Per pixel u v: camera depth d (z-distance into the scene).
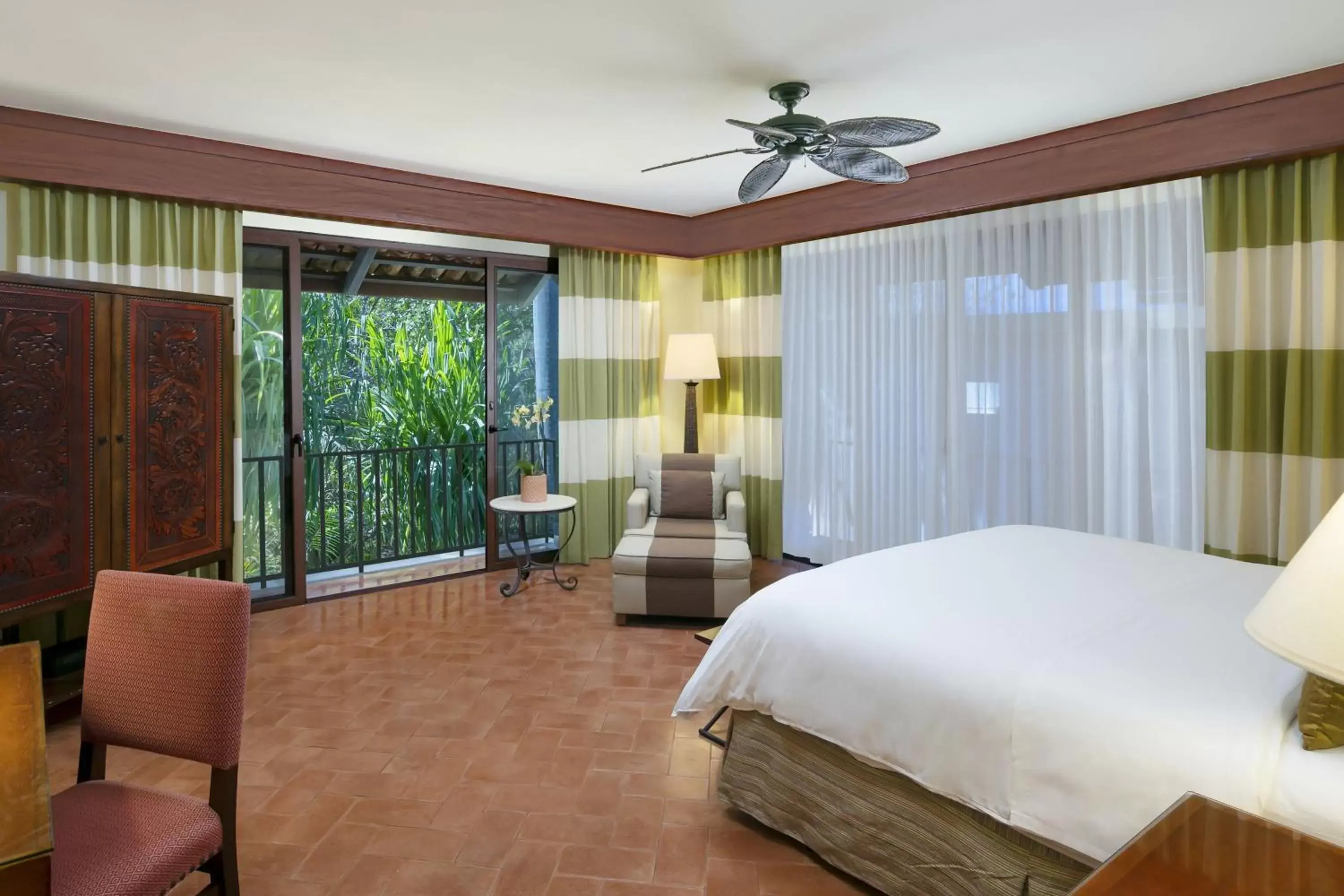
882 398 4.84
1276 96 3.08
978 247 4.33
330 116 3.40
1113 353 3.84
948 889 1.79
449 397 5.59
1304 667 1.03
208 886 1.64
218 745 1.64
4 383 2.73
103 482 3.04
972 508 4.41
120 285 3.10
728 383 5.70
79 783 1.73
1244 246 3.30
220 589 1.67
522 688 3.23
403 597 4.60
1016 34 2.66
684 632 3.97
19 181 3.37
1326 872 1.01
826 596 2.20
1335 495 3.16
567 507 4.45
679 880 2.02
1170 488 3.71
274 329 4.60
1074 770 1.51
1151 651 1.75
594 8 2.45
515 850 2.14
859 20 2.55
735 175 4.41
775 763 2.19
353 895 1.95
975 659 1.77
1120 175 3.52
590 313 5.32
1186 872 1.01
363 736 2.80
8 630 3.39
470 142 3.79
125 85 3.04
